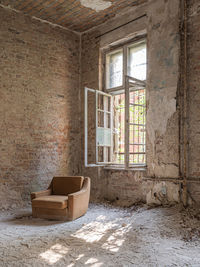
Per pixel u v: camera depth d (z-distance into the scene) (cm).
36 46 562
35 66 559
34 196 450
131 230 363
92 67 616
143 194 495
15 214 468
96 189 590
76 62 637
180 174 435
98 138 541
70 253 285
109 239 328
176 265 254
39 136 559
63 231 362
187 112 433
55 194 488
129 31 539
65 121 609
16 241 323
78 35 641
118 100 626
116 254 281
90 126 614
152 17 490
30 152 543
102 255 278
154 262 260
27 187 535
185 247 298
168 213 407
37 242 319
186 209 411
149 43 493
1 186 499
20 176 526
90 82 619
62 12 541
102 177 580
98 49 604
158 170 466
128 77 477
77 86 637
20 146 529
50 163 576
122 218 427
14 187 516
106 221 412
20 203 522
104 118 575
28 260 268
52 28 592
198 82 423
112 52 594
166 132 459
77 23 593
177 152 442
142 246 302
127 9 533
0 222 414
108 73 606
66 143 609
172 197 444
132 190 518
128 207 501
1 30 511
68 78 618
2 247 304
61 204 411
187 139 430
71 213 417
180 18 447
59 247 302
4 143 507
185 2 439
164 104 464
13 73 525
